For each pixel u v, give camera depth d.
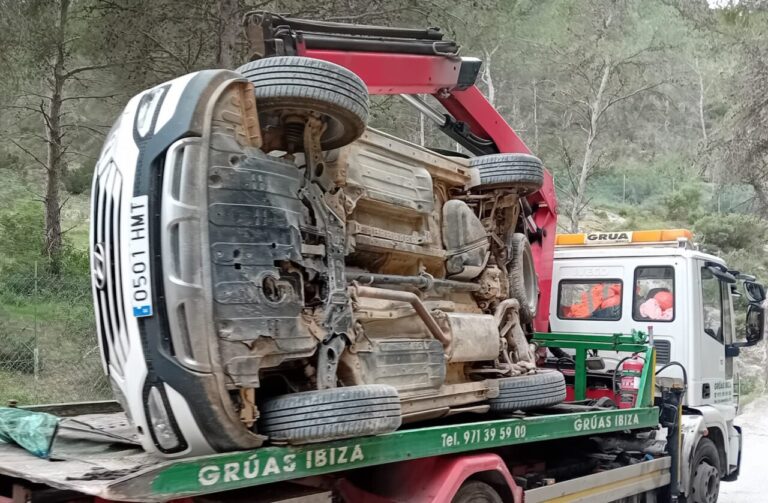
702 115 44.19
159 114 3.62
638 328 8.09
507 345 6.05
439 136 24.14
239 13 11.04
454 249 5.52
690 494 7.69
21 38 12.84
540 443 6.29
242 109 3.77
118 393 3.80
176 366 3.41
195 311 3.43
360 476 4.59
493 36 17.02
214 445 3.54
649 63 26.20
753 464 11.94
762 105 21.00
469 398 5.27
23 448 4.07
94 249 3.80
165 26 12.39
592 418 6.02
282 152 4.39
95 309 3.85
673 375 7.83
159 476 3.12
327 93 3.99
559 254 8.76
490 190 5.99
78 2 13.57
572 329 8.54
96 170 3.92
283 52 5.26
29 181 21.22
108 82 14.72
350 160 4.72
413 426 5.20
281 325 3.72
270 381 4.07
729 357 8.73
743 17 18.91
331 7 11.90
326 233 4.17
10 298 11.60
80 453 3.98
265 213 3.71
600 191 45.44
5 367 10.23
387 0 12.02
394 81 5.94
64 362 10.48
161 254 3.46
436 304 5.31
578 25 26.78
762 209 24.70
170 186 3.48
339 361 4.30
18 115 16.81
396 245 5.00
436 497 4.45
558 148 30.81
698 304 7.94
